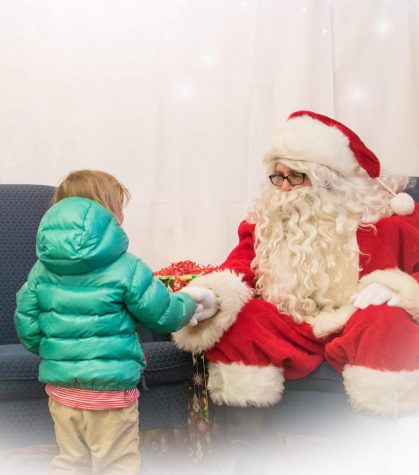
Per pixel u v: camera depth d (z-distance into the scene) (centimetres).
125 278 184
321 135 227
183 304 194
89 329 181
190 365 217
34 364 200
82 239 182
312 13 307
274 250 225
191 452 219
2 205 271
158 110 301
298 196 224
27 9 295
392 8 310
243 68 307
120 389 183
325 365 202
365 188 230
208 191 302
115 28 301
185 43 304
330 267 218
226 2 306
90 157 297
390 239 221
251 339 201
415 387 188
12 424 206
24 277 267
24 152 293
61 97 296
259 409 202
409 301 197
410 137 306
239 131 305
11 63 294
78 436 187
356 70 309
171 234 301
